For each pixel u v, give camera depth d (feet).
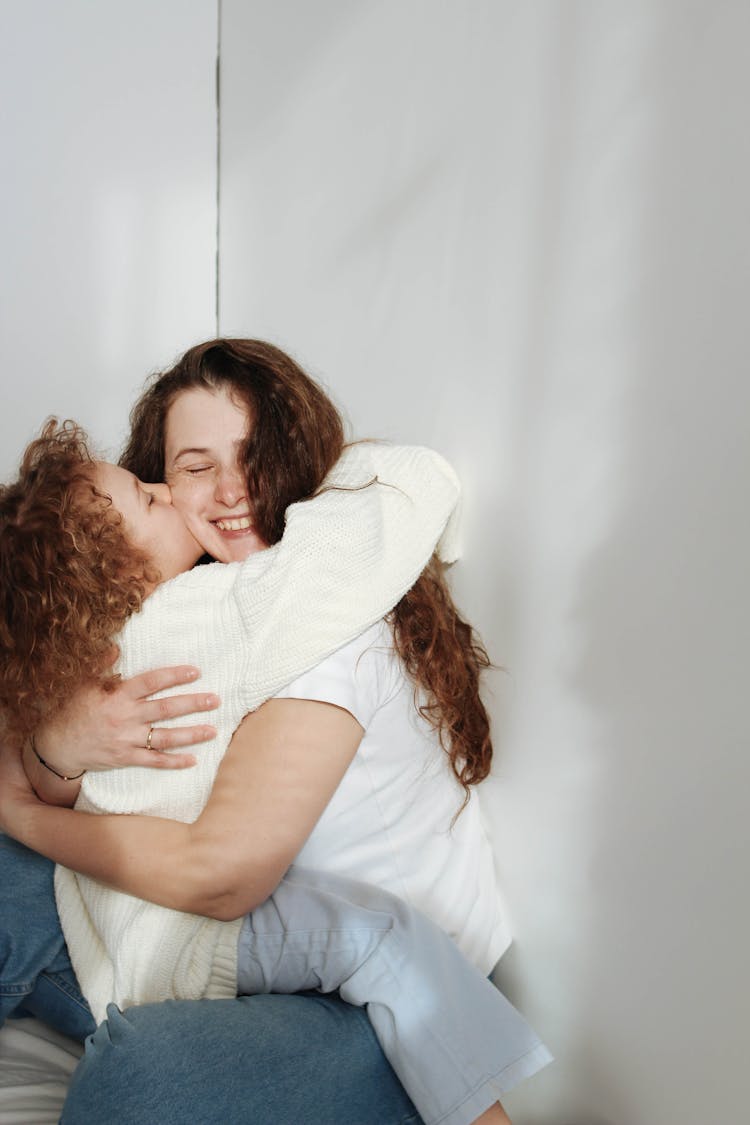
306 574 3.87
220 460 4.30
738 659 3.22
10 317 8.22
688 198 3.45
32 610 3.77
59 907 4.18
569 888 4.08
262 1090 3.39
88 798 4.02
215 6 8.48
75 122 8.25
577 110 4.05
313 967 3.78
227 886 3.66
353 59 6.16
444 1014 3.59
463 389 4.89
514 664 4.42
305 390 4.51
